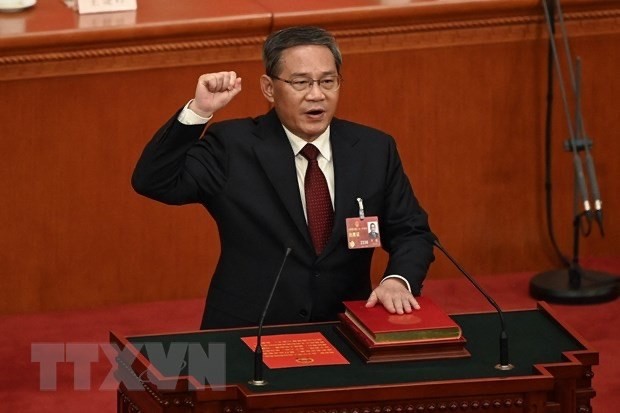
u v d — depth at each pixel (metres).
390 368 11.30
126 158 20.58
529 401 10.97
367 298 13.67
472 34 21.20
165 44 20.25
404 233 13.54
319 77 12.87
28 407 17.16
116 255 20.83
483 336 12.20
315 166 13.38
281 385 10.84
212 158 13.41
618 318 20.31
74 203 20.55
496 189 21.84
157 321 20.34
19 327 20.09
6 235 20.45
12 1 20.88
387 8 20.66
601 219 20.66
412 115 21.33
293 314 13.27
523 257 22.16
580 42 21.67
